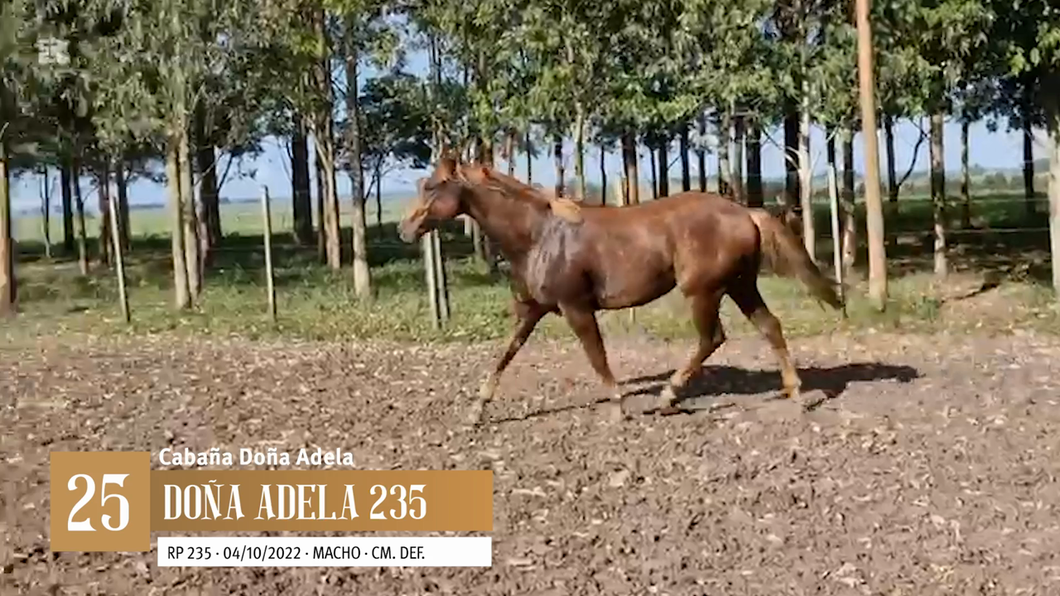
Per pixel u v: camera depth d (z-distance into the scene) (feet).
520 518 21.27
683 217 27.07
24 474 24.45
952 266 70.18
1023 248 81.51
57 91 61.00
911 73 50.37
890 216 101.71
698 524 20.79
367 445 26.53
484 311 53.47
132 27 53.36
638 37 48.39
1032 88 62.69
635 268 26.71
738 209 27.66
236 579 18.61
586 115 49.57
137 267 89.30
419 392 32.37
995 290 57.06
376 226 136.77
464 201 27.04
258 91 58.59
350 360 38.52
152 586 18.38
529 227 26.99
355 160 65.92
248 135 68.64
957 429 26.63
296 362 38.11
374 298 62.34
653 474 23.76
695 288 27.20
